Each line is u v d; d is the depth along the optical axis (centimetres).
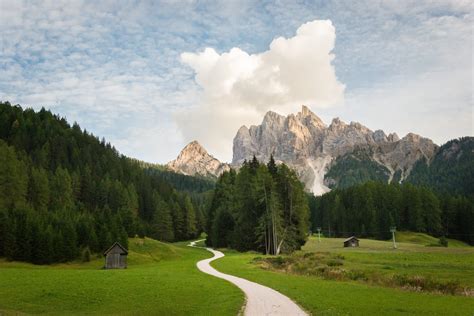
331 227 19525
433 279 4444
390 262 7088
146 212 19138
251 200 10400
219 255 9600
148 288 3888
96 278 4769
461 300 3002
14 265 8719
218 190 14150
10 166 13362
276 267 6475
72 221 10762
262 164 10856
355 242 12100
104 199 17312
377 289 3616
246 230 10425
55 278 4791
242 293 3325
